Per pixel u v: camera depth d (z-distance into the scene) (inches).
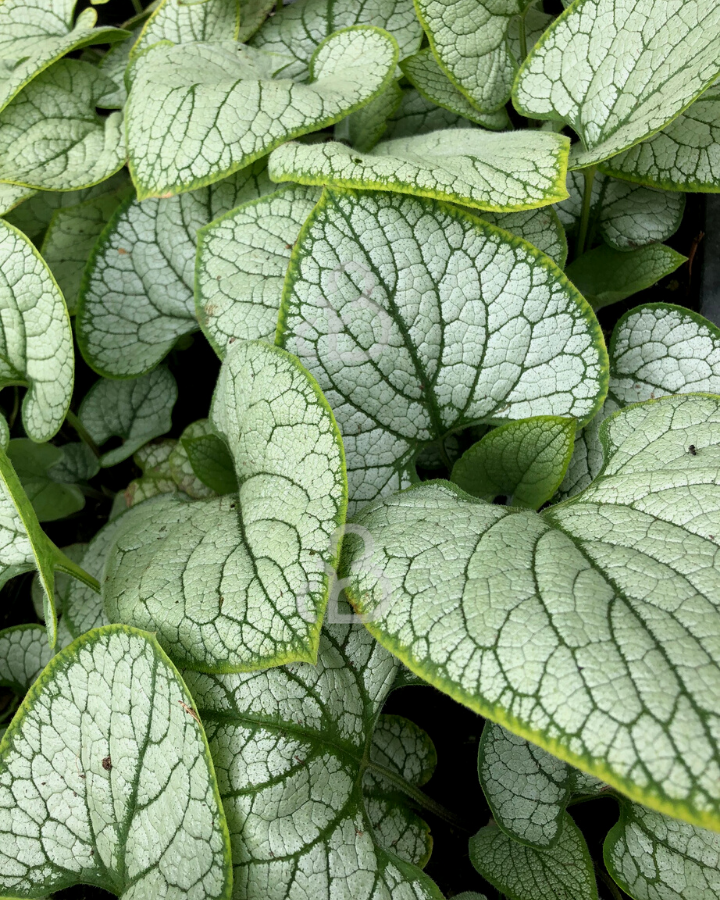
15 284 26.8
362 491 25.5
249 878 23.2
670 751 20.7
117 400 30.6
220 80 26.8
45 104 29.1
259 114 26.2
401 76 29.6
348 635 24.5
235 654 23.1
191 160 25.9
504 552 22.9
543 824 25.2
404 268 25.5
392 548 23.4
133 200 28.9
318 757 23.8
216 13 30.0
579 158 26.5
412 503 24.4
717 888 24.4
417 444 26.1
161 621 23.7
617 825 25.3
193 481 29.5
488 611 22.2
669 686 21.1
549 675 21.5
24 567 25.3
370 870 23.6
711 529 22.7
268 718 23.7
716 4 25.1
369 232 25.4
